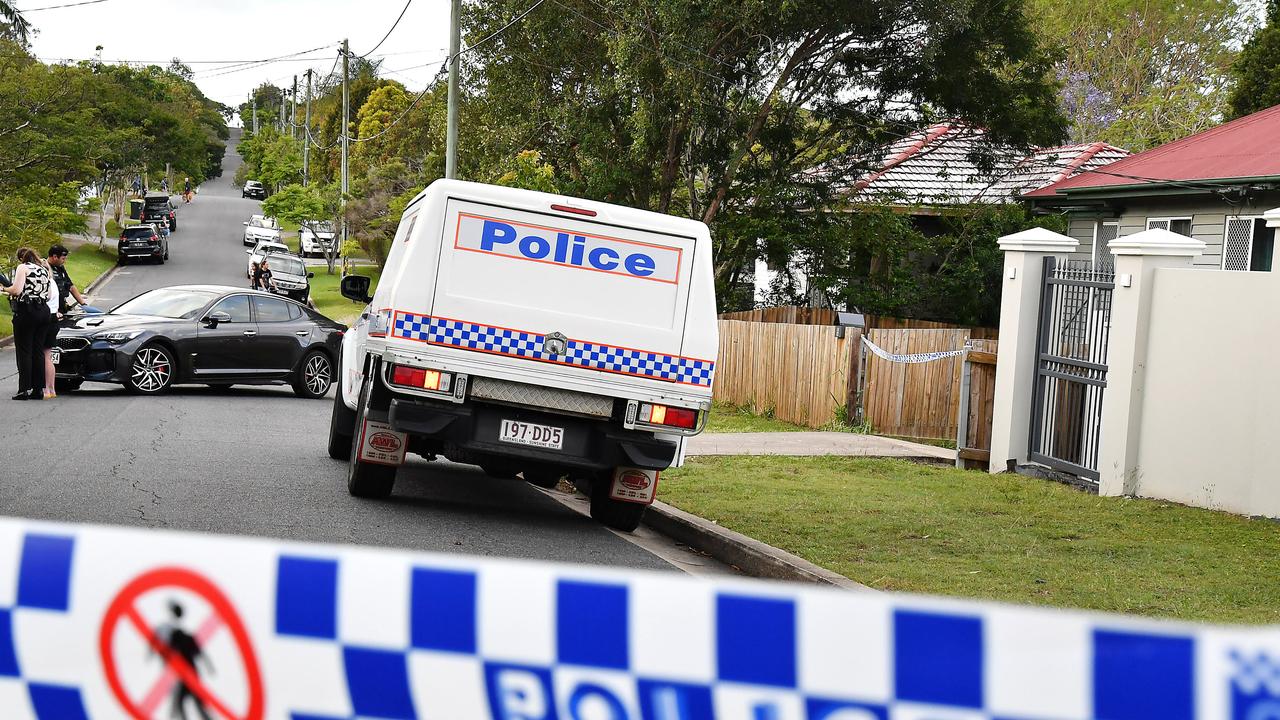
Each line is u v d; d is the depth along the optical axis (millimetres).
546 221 8711
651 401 8828
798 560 7855
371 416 9281
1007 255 12992
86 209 58344
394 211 53188
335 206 56844
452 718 2043
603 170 29516
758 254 30266
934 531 9133
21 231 33688
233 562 2080
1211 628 1800
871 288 29016
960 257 29219
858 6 26188
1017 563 7992
